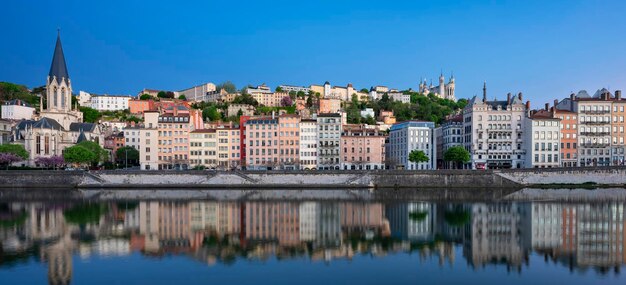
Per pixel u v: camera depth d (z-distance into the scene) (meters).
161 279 56.59
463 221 95.81
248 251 70.75
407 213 107.56
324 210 112.75
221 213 107.75
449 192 160.00
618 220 95.06
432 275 58.62
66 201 133.88
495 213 106.25
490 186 172.50
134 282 55.34
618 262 63.69
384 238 80.00
